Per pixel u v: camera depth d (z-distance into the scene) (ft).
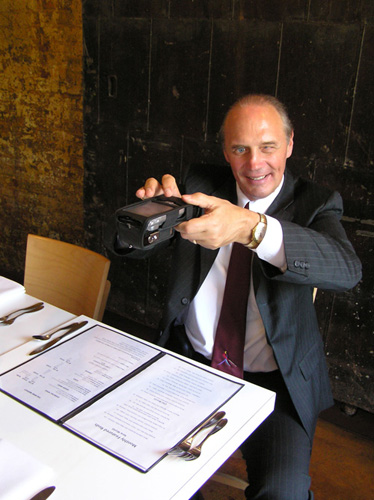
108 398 3.38
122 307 9.39
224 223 3.56
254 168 4.52
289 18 6.32
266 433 4.41
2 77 9.90
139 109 7.95
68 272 5.61
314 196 4.70
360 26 5.89
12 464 2.73
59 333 4.18
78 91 8.79
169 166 7.91
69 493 2.67
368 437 7.06
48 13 8.71
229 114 4.62
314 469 6.48
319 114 6.45
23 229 10.77
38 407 3.27
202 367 3.79
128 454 2.92
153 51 7.53
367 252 6.60
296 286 4.57
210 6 6.84
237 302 4.65
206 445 3.04
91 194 9.05
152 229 3.41
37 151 9.87
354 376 7.24
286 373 4.46
